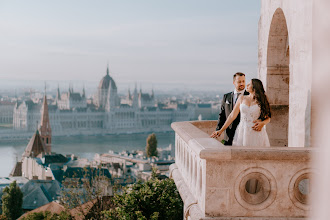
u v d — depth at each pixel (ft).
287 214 20.16
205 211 20.40
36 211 167.53
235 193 20.21
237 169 20.12
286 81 37.63
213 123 41.14
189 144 23.20
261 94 25.66
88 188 94.73
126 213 43.21
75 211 105.40
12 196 268.82
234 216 20.30
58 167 461.78
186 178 29.17
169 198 45.24
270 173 19.99
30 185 358.64
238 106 26.66
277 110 37.91
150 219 42.50
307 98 25.40
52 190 358.43
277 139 37.96
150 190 45.70
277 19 35.73
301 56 26.73
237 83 29.99
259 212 20.20
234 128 29.76
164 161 563.48
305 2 25.70
